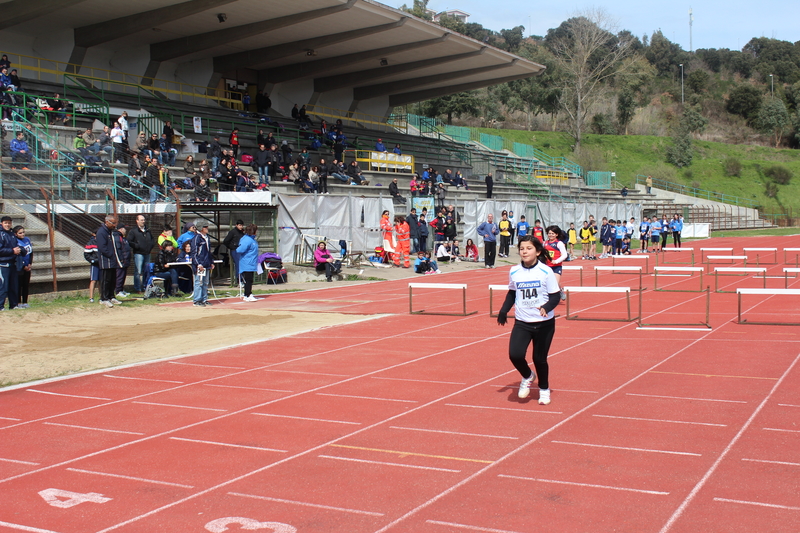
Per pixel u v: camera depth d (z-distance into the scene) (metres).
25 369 9.83
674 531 4.52
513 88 93.94
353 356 10.66
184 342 11.90
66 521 4.88
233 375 9.42
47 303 15.79
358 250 28.83
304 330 13.09
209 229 23.39
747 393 8.05
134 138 29.56
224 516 4.91
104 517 4.94
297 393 8.41
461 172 48.91
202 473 5.78
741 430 6.66
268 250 24.08
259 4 31.45
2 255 14.36
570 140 82.00
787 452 6.00
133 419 7.41
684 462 5.82
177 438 6.74
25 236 16.16
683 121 86.94
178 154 28.53
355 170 35.66
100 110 29.16
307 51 38.34
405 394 8.27
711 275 24.48
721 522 4.64
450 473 5.66
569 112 84.12
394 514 4.89
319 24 35.44
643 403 7.72
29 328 13.23
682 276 24.44
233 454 6.24
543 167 62.12
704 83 109.81
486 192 43.69
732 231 62.34
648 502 5.00
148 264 17.95
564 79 85.69
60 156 21.69
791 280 22.19
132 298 17.55
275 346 11.55
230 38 34.56
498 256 33.50
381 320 14.48
